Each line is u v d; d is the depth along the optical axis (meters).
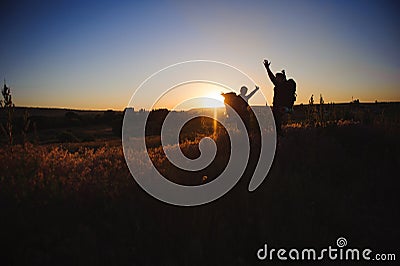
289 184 5.72
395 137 7.61
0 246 4.07
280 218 5.00
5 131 6.50
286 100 8.00
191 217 4.84
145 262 4.21
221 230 4.69
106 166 6.33
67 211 4.64
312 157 6.78
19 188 4.89
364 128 8.27
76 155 7.37
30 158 5.97
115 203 4.86
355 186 6.04
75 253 4.10
